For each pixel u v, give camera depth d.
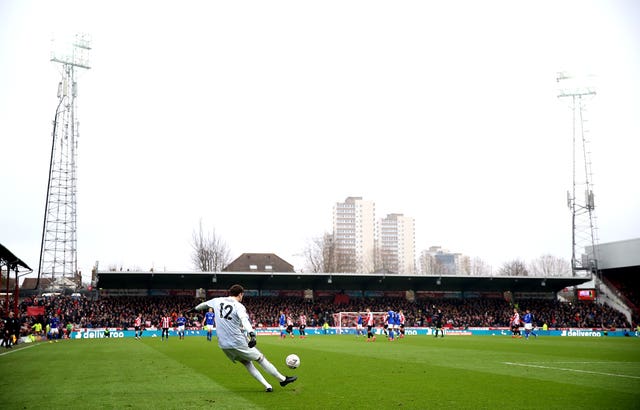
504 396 11.05
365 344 34.34
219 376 14.84
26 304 55.88
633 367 17.95
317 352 25.92
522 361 20.48
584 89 76.44
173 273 58.72
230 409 9.40
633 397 10.92
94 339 46.31
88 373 15.95
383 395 11.16
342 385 12.80
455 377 14.63
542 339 44.97
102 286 62.50
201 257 87.44
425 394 11.31
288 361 12.83
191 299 64.00
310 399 10.55
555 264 130.75
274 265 110.62
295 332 57.31
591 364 19.19
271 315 61.97
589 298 73.62
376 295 68.88
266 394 11.22
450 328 60.03
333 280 66.19
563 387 12.50
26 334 42.34
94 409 9.45
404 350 27.59
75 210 77.19
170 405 9.82
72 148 77.38
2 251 35.44
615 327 63.69
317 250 107.81
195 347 31.33
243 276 61.91
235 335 11.02
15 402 10.37
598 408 9.59
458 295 70.75
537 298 72.06
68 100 77.69
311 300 67.06
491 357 22.64
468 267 155.12
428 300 69.62
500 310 68.06
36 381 13.98
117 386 12.69
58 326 46.97
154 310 60.03
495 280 67.75
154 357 22.75
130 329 53.00
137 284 63.19
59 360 21.53
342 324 59.44
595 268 74.38
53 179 76.44
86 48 78.38
